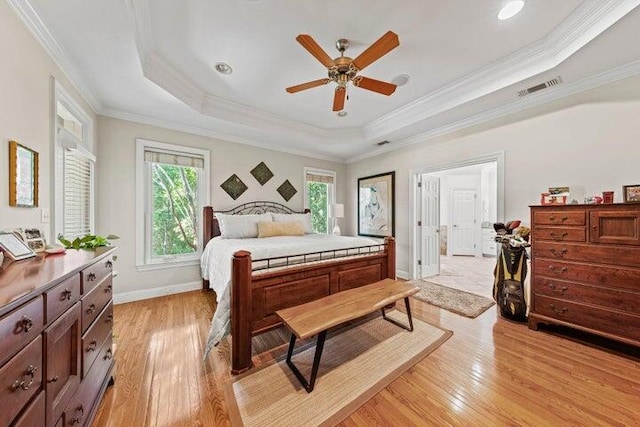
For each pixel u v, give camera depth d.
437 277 4.24
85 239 1.57
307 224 4.00
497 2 1.65
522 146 2.77
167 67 2.36
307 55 2.21
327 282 2.22
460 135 3.37
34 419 0.76
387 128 3.78
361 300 1.92
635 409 1.35
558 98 2.50
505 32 1.94
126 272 3.06
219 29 1.88
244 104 3.24
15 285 0.80
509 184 2.88
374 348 2.00
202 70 2.44
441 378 1.63
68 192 2.26
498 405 1.39
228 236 3.19
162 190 3.39
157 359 1.85
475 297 3.19
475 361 1.81
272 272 1.90
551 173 2.55
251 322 1.76
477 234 6.46
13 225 1.36
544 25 1.86
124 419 1.30
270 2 1.64
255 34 1.94
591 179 2.29
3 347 0.64
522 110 2.76
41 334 0.81
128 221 3.06
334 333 2.26
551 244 2.19
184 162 3.47
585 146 2.33
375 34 1.95
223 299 1.87
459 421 1.29
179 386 1.56
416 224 4.11
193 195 3.62
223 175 3.81
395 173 4.37
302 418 1.32
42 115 1.66
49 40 1.67
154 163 3.31
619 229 1.85
